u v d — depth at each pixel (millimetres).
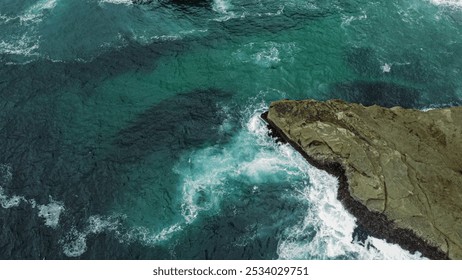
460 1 83000
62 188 56000
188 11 80625
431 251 50594
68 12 79250
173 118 63719
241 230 52844
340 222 53656
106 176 57250
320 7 81438
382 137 57875
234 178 57656
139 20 78562
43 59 71125
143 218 53781
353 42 75188
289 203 55281
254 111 64750
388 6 81688
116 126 62656
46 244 51281
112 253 50781
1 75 68188
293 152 60250
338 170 57250
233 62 71562
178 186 56781
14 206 54312
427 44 75312
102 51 72938
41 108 64312
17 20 77375
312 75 69875
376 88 68562
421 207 52156
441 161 56469
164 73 69875
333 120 59562
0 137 60656
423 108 66312
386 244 51781
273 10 80812
